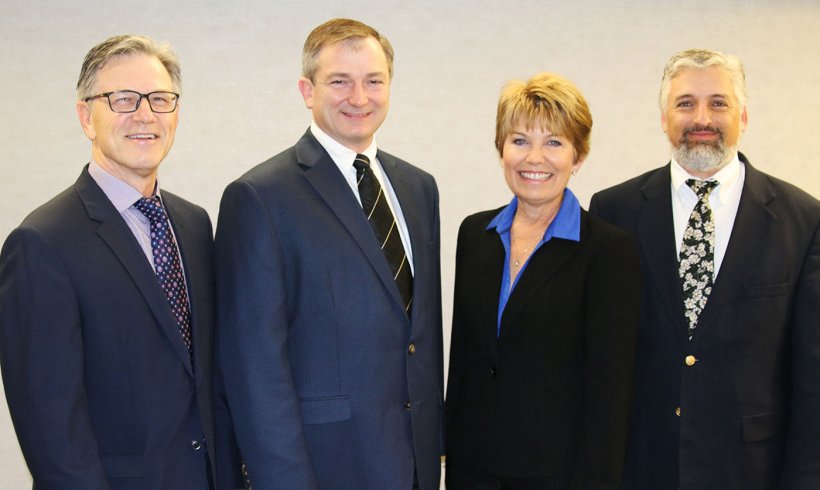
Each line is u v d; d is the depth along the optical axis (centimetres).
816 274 193
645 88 348
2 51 318
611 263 183
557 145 189
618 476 177
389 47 197
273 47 329
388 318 184
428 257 201
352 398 180
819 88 355
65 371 156
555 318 183
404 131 341
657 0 344
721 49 349
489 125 343
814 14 350
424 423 192
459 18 337
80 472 155
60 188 326
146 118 171
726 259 196
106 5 320
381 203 193
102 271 164
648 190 213
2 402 329
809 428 190
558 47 342
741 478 194
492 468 188
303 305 178
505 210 204
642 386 204
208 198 333
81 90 175
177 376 172
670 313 198
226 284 177
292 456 169
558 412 183
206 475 177
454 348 208
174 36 324
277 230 176
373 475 181
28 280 155
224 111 330
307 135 193
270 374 171
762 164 358
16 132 321
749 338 194
